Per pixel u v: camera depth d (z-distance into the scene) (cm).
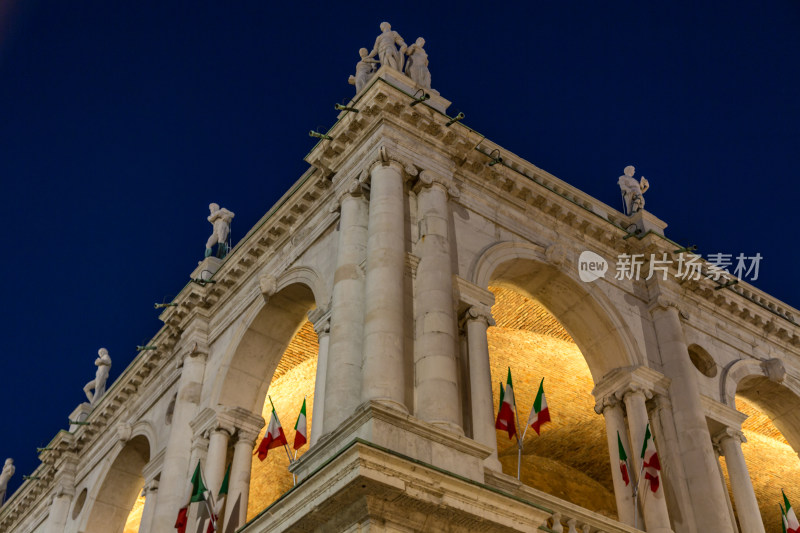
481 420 1827
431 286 1900
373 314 1800
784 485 3231
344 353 1830
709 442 2186
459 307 1995
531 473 3081
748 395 2650
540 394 1972
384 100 2130
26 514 3447
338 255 2016
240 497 2230
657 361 2334
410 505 1456
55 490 3194
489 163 2250
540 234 2323
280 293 2369
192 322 2645
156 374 2822
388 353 1741
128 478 2917
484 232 2191
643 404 2209
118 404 2986
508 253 2198
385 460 1434
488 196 2262
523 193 2317
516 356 2833
